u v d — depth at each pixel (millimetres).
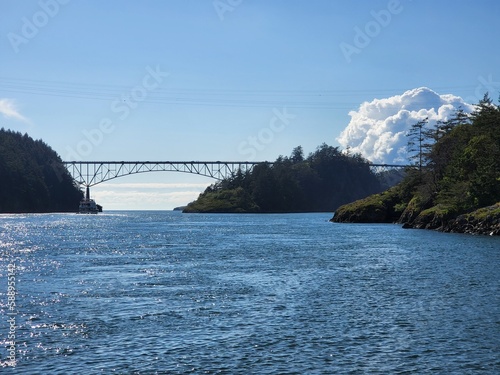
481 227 93688
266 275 46531
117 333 27219
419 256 60031
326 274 46812
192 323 29109
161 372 21688
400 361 22781
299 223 158750
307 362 22688
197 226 145125
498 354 23625
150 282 43031
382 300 34781
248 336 26469
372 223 150625
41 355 23812
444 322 28844
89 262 57562
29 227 137250
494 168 103062
